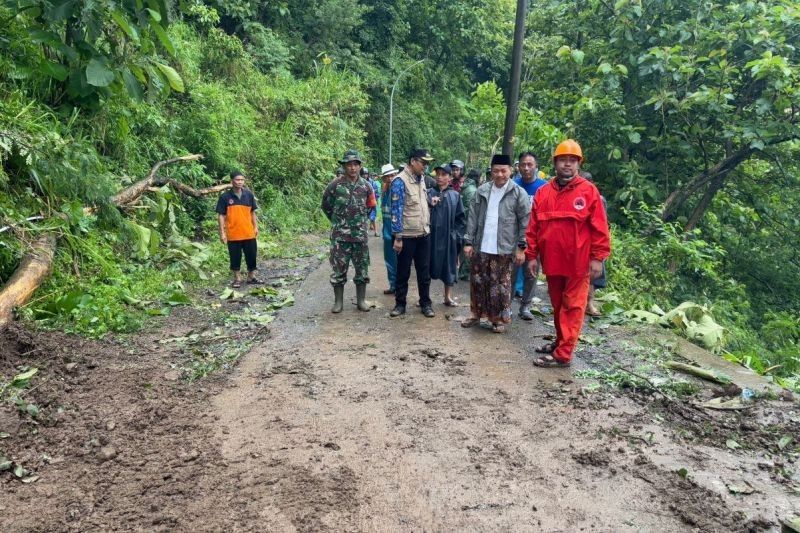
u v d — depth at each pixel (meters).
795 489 3.17
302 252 12.28
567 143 5.04
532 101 15.68
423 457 3.50
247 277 9.21
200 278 8.87
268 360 5.32
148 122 11.61
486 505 3.00
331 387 4.65
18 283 5.45
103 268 7.00
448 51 34.97
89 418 3.90
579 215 5.00
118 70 7.79
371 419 4.04
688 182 13.16
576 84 13.49
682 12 12.24
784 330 12.53
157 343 5.64
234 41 17.78
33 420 3.77
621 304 7.95
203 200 12.68
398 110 29.28
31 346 4.77
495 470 3.36
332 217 7.20
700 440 3.79
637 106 12.19
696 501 3.04
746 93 12.16
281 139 17.42
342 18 24.78
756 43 11.04
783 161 13.31
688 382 4.85
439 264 7.46
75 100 8.70
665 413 4.24
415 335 6.24
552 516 2.91
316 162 17.94
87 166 7.47
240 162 15.71
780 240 15.29
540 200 5.26
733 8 11.46
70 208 6.92
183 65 13.98
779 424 4.04
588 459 3.49
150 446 3.57
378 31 29.98
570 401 4.43
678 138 12.44
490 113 14.59
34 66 8.10
